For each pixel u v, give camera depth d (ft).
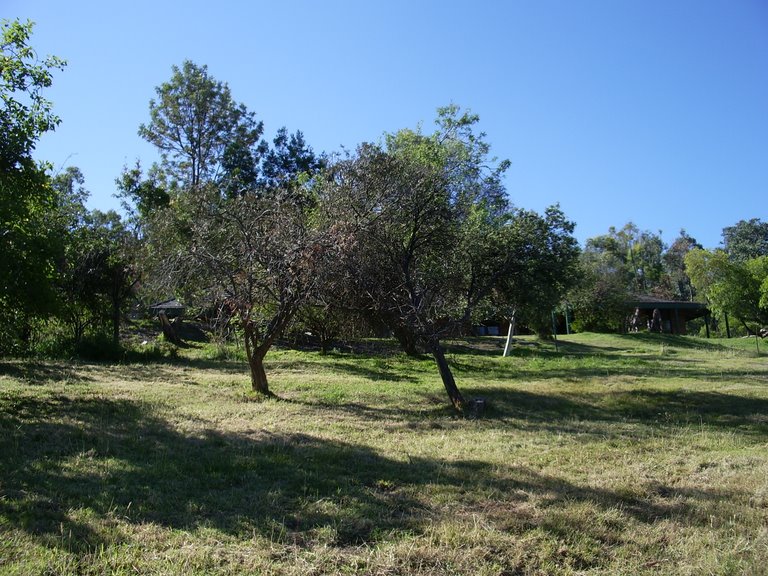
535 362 75.46
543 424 34.50
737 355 98.12
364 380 54.03
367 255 36.11
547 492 20.17
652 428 33.65
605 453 26.78
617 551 15.60
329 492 19.57
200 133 120.37
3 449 23.03
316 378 54.39
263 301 39.09
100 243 68.23
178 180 118.32
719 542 16.05
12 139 31.60
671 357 92.89
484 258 40.09
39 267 31.58
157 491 18.89
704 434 31.89
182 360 65.87
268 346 41.65
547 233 40.09
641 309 172.04
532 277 40.22
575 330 160.04
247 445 25.89
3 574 12.78
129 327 95.61
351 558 14.58
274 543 15.21
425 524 16.89
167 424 29.96
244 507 17.85
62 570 13.16
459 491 20.16
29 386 40.70
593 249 239.91
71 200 80.43
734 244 255.29
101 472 20.66
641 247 241.76
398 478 21.54
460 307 40.57
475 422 34.47
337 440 27.96
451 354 84.02
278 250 35.76
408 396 44.27
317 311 43.16
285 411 35.60
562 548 15.49
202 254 36.86
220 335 42.50
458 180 47.73
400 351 80.02
